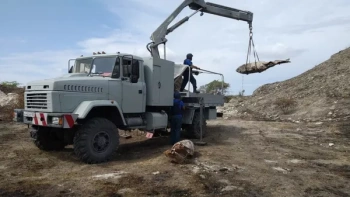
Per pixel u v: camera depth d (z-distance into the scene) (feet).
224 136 33.47
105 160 21.58
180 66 31.30
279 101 59.16
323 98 54.34
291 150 26.73
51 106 20.34
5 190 15.30
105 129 21.66
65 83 20.89
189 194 15.43
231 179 17.83
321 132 36.19
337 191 16.67
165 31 33.04
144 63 26.76
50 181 16.81
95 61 24.80
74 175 18.06
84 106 20.99
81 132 20.84
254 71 35.70
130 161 22.09
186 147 21.24
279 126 41.04
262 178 18.26
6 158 22.20
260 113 58.03
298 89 65.57
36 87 21.66
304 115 49.47
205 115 34.42
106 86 22.98
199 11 35.32
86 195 14.85
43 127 23.91
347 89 54.65
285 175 19.11
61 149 25.80
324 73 68.39
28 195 14.78
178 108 28.12
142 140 31.63
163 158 21.83
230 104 73.15
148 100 26.43
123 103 24.16
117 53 24.22
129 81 24.71
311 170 20.53
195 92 32.14
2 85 75.92
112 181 16.81
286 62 34.78
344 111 45.70
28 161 21.38
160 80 27.25
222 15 36.94
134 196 14.88
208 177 17.94
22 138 31.01
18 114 23.13
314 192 16.37
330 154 25.57
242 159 22.62
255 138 32.30
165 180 17.16
